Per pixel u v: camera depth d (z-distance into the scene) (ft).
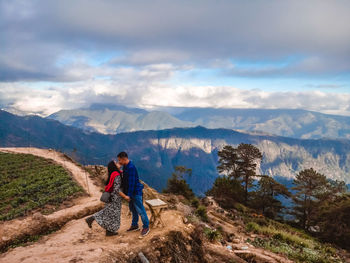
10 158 124.98
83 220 32.86
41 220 34.19
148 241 21.31
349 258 59.72
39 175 86.79
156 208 23.44
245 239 54.54
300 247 54.70
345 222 108.27
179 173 124.57
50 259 17.76
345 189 144.87
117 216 22.93
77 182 75.31
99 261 17.57
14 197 63.10
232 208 131.13
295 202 149.28
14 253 21.89
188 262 22.59
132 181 22.41
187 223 26.27
